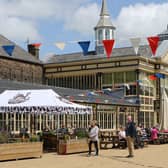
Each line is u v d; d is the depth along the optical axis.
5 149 18.17
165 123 45.91
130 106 40.62
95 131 20.92
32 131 27.62
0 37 44.34
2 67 40.94
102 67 44.78
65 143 21.42
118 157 20.06
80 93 36.44
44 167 15.89
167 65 47.19
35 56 48.78
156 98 46.06
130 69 43.19
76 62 46.16
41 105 20.77
